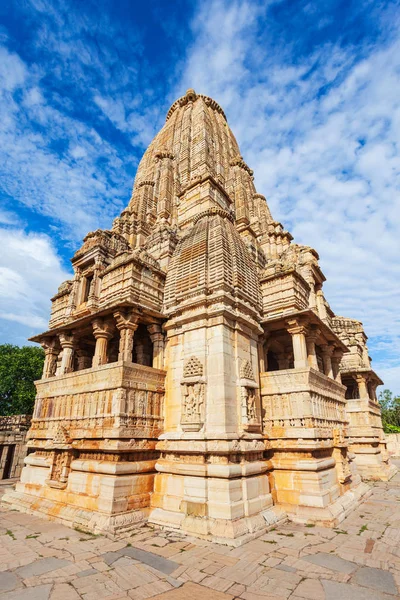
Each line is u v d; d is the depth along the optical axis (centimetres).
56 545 1052
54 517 1356
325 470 1521
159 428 1495
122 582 804
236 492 1209
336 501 1477
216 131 3294
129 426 1368
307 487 1385
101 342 1681
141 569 873
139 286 1706
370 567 888
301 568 881
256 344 1722
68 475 1470
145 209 2980
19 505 1590
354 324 3366
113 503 1209
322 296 2747
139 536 1131
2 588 773
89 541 1089
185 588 778
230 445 1253
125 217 2844
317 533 1179
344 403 2170
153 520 1262
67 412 1653
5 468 2594
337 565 901
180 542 1074
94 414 1476
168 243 1969
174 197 2925
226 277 1587
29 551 1001
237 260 1703
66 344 1930
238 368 1479
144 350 1877
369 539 1117
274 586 784
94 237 2330
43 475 1639
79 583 797
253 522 1180
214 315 1481
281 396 1584
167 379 1584
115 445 1296
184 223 2248
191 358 1456
